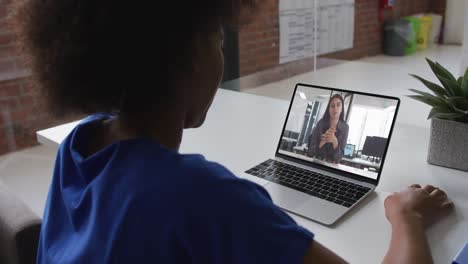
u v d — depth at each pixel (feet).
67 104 1.82
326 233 2.75
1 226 3.22
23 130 8.13
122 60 1.64
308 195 3.18
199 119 1.99
